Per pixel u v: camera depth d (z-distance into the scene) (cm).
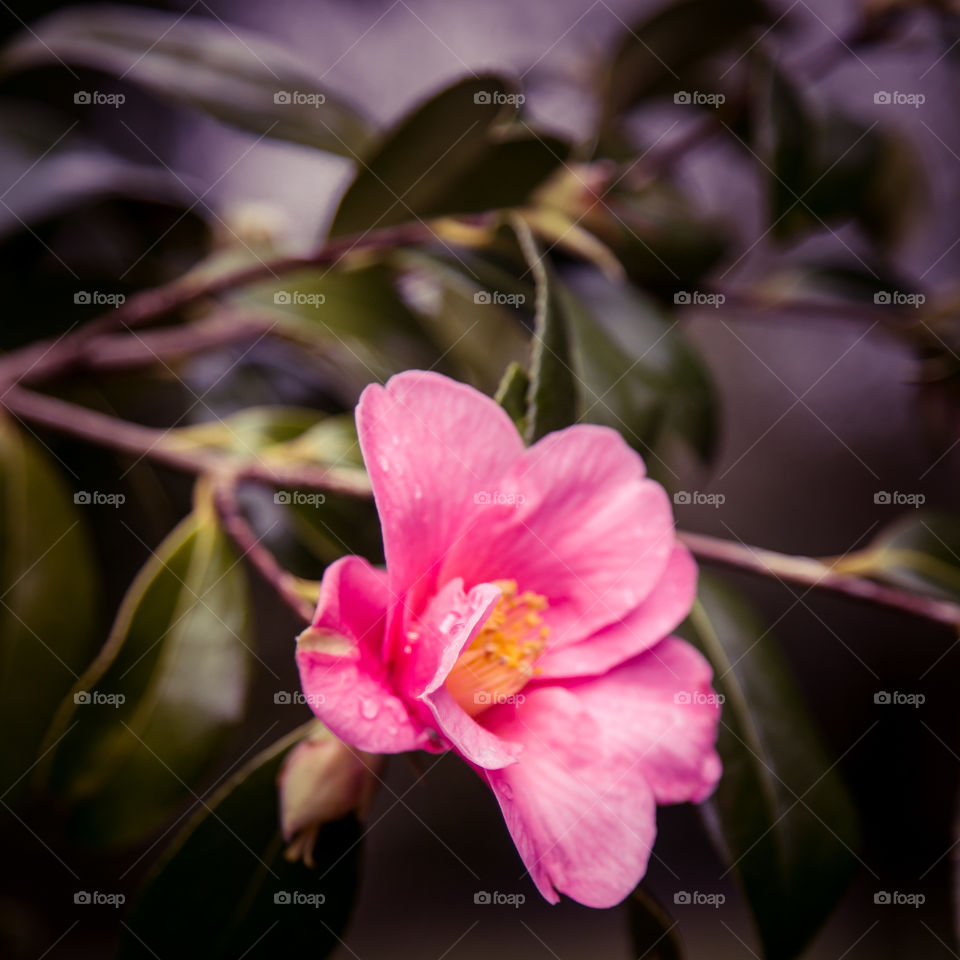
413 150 47
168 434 49
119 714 46
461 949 87
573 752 41
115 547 59
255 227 55
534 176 47
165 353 54
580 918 91
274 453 49
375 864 87
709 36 54
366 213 48
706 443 48
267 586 73
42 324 54
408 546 40
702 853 93
